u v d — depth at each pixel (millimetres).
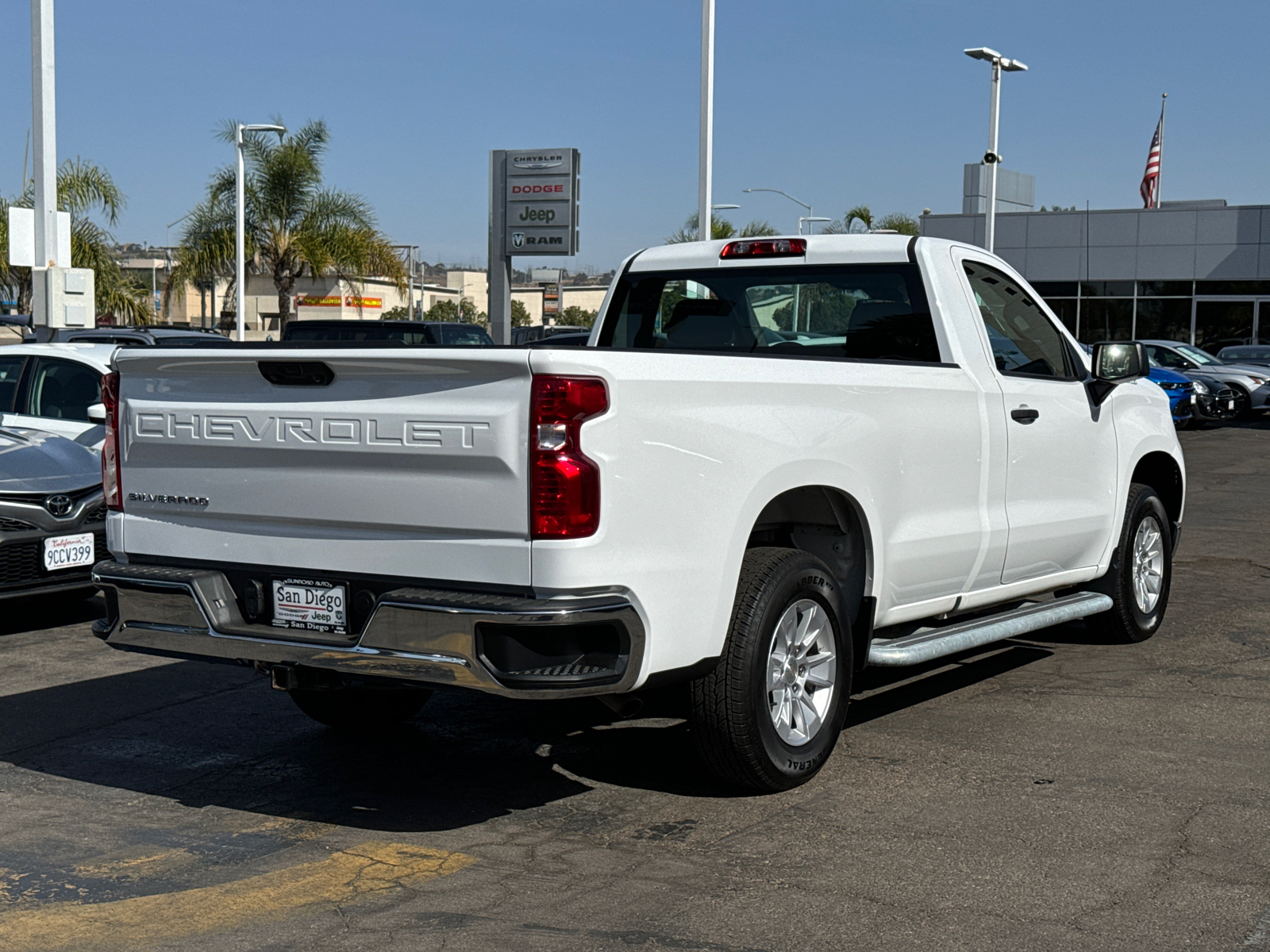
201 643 4574
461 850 4336
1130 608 7223
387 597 4117
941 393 5531
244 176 37562
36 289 16250
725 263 6453
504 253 28453
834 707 4992
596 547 4012
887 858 4199
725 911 3807
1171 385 25297
